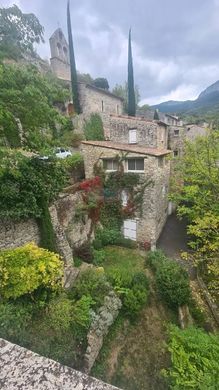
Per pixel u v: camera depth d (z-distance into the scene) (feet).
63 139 61.21
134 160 44.57
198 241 31.68
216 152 32.76
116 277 30.04
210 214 30.42
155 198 44.06
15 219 25.86
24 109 18.62
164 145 65.00
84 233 39.96
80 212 37.96
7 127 18.98
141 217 45.16
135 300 27.02
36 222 28.84
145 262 39.04
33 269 19.75
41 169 28.78
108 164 47.26
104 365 21.95
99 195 44.98
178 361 15.39
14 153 20.51
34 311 19.36
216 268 28.32
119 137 61.46
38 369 3.99
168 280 30.30
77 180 49.24
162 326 27.76
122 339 25.02
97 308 24.21
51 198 30.78
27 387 3.67
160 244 47.39
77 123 74.59
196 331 18.90
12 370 3.96
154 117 104.32
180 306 29.30
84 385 3.73
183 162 41.34
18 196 24.98
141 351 24.52
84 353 20.21
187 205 51.85
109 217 46.62
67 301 21.57
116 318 26.25
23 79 17.94
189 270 38.68
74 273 29.53
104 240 44.01
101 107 84.28
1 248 24.50
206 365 14.14
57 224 31.65
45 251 22.63
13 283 18.85
